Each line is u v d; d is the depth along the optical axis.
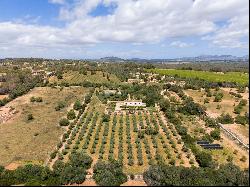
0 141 119.19
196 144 112.75
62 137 123.12
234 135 115.75
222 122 130.50
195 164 97.25
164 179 78.38
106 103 179.00
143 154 105.75
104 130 128.62
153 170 81.25
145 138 119.69
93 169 89.69
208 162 92.75
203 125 134.38
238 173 77.75
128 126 133.75
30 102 180.50
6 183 79.38
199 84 196.75
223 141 114.62
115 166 86.81
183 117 145.88
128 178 85.12
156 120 145.50
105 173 82.12
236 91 164.75
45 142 117.88
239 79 163.62
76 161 93.12
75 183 81.06
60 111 162.50
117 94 197.00
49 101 183.38
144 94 195.62
